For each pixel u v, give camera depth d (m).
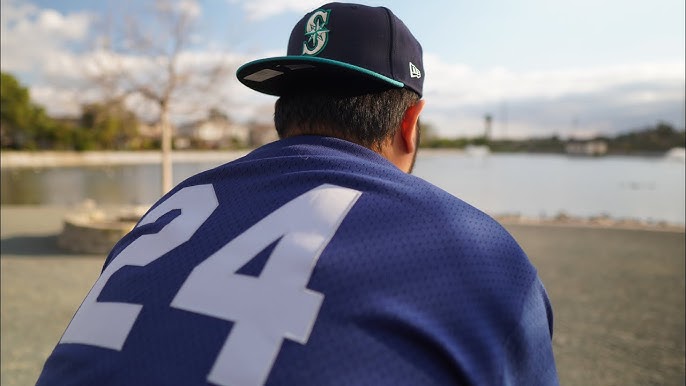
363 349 0.65
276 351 0.65
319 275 0.70
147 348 0.72
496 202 14.67
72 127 61.28
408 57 0.99
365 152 0.93
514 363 0.72
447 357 0.66
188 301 0.74
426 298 0.69
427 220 0.76
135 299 0.79
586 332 4.36
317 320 0.67
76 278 6.18
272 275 0.71
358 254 0.71
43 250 7.89
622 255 7.48
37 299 5.29
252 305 0.70
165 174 10.47
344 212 0.77
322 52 0.94
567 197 15.71
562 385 3.38
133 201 15.80
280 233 0.76
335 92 0.98
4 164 43.09
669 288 5.71
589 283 5.94
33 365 3.66
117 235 7.69
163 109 10.34
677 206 13.48
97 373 0.74
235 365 0.66
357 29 0.94
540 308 0.78
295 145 0.95
